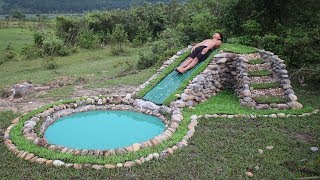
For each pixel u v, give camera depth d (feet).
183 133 30.58
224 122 33.50
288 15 56.13
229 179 24.07
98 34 98.17
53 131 33.14
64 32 94.07
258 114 35.22
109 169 25.22
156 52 63.52
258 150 27.99
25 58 77.77
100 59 74.18
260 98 37.76
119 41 89.61
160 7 111.55
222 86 43.57
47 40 80.89
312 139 30.30
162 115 35.96
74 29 94.89
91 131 33.30
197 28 59.52
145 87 41.52
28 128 31.55
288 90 38.86
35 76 57.11
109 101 39.73
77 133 32.73
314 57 46.60
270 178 24.21
